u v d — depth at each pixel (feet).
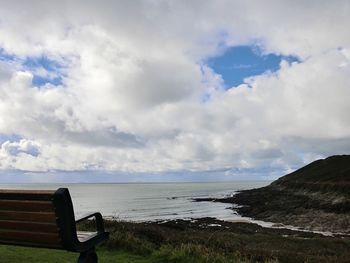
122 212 268.00
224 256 29.99
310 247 78.59
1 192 14.17
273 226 175.22
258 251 46.39
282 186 360.07
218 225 162.50
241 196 385.91
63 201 13.80
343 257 53.78
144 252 28.81
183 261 26.68
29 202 14.21
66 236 14.48
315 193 252.83
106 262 25.96
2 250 27.09
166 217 233.55
